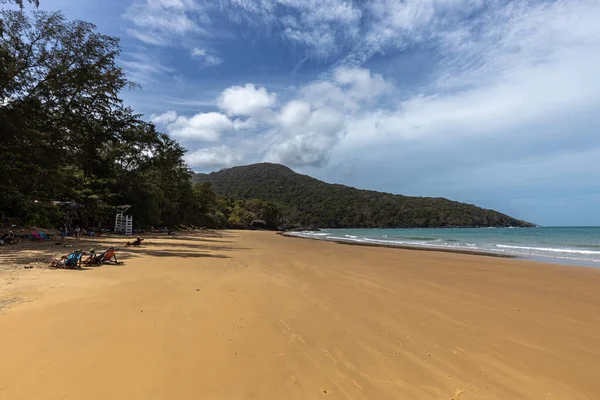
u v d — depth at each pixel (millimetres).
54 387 3055
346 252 19094
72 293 6324
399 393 3299
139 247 17469
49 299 5805
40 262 9945
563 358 4281
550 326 5570
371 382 3504
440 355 4281
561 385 3578
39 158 18406
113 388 3102
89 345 4012
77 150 24000
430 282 9469
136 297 6355
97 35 17094
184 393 3090
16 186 19062
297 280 9148
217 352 4047
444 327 5395
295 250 19938
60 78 16469
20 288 6512
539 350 4531
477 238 43094
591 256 18328
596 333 5266
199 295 6801
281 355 4074
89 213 27172
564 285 9352
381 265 13148
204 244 22891
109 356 3752
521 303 7141
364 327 5281
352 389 3340
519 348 4590
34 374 3266
